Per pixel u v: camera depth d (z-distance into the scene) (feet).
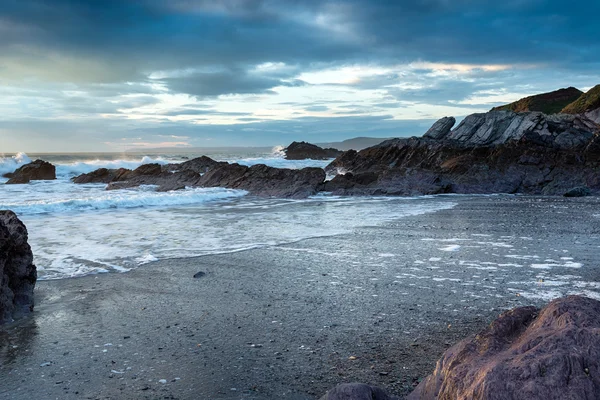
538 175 99.60
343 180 99.55
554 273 30.40
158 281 29.99
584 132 118.52
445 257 35.78
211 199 84.99
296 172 102.47
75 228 51.24
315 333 20.84
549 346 9.11
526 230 47.50
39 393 15.47
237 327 21.71
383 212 65.36
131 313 23.85
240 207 73.15
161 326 21.93
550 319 10.50
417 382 15.98
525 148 110.63
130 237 45.85
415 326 21.57
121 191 97.19
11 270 24.12
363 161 144.97
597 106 142.72
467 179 100.48
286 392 15.37
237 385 15.90
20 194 91.91
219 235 46.98
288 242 42.98
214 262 35.14
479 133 146.92
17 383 16.21
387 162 141.38
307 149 302.25
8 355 18.67
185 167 149.89
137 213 64.95
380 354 18.45
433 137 156.56
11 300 23.43
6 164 137.90
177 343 19.81
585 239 41.96
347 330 21.16
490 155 112.27
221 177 108.58
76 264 34.63
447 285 28.17
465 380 9.27
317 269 32.68
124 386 15.90
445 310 23.72
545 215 59.57
